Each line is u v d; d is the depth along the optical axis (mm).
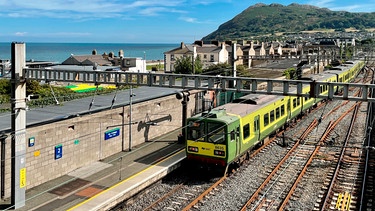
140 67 54812
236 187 16656
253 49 73125
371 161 19734
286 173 18297
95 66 24625
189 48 67812
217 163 18062
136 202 15500
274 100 23812
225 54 66500
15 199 13758
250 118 20219
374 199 15164
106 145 20281
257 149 22031
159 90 29594
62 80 13977
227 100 33125
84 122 18609
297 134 25531
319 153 21375
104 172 17766
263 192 15984
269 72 48094
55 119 17391
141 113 23031
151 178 16812
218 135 17906
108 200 14367
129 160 19594
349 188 16297
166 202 15211
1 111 20016
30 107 20922
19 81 13422
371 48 69375
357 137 24641
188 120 18844
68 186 16031
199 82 13133
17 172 13734
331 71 41531
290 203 14852
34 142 15930
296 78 40594
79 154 18484
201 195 15617
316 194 15742
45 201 14469
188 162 19547
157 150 21578
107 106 21344
